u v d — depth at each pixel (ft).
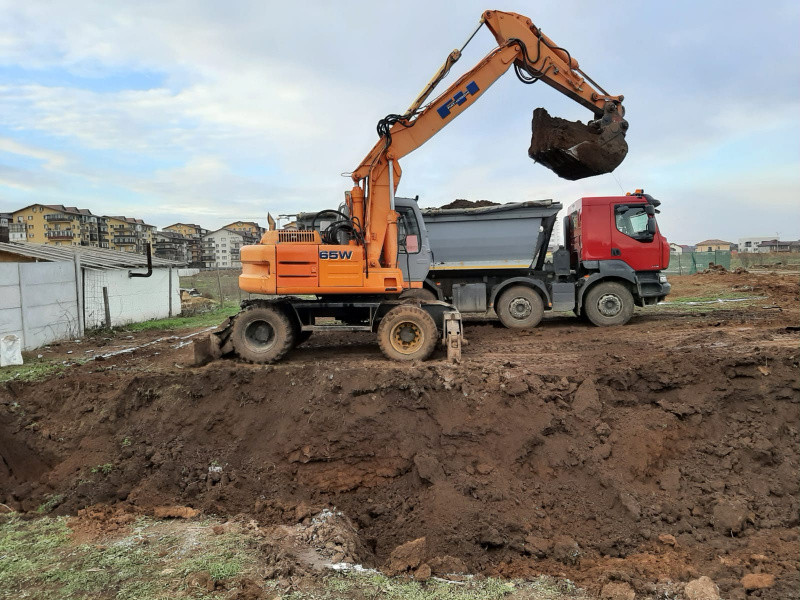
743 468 21.31
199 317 63.98
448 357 27.73
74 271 43.78
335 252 28.09
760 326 33.60
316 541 17.60
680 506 19.86
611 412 23.58
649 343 29.63
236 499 21.61
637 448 22.03
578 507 20.57
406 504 21.86
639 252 37.09
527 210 37.58
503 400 23.59
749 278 70.28
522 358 27.94
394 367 25.96
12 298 36.37
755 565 16.20
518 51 30.60
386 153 29.09
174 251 332.80
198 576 13.97
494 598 14.43
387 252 29.17
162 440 24.26
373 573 15.39
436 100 29.81
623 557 18.16
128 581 13.94
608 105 31.12
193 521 18.97
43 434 24.43
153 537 17.01
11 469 23.99
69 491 21.38
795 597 14.16
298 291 27.99
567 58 32.01
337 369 25.67
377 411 24.09
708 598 14.16
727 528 18.52
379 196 29.12
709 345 27.37
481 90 30.32
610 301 37.24
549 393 23.63
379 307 29.40
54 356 35.04
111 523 18.42
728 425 22.84
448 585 15.23
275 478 23.18
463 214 38.01
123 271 54.75
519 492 21.15
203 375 26.40
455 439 23.15
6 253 47.80
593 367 25.50
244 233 367.25
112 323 52.11
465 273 39.50
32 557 15.51
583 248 37.55
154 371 27.71
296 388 25.75
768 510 19.27
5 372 29.43
